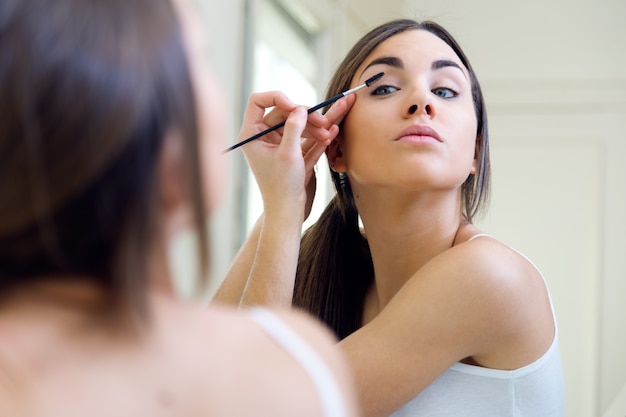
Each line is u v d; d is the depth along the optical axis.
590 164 2.47
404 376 0.81
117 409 0.36
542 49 2.55
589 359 2.37
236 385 0.39
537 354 0.87
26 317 0.37
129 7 0.35
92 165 0.33
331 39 2.01
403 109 0.87
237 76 1.61
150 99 0.34
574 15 2.53
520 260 0.87
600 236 2.43
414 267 0.94
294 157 0.91
